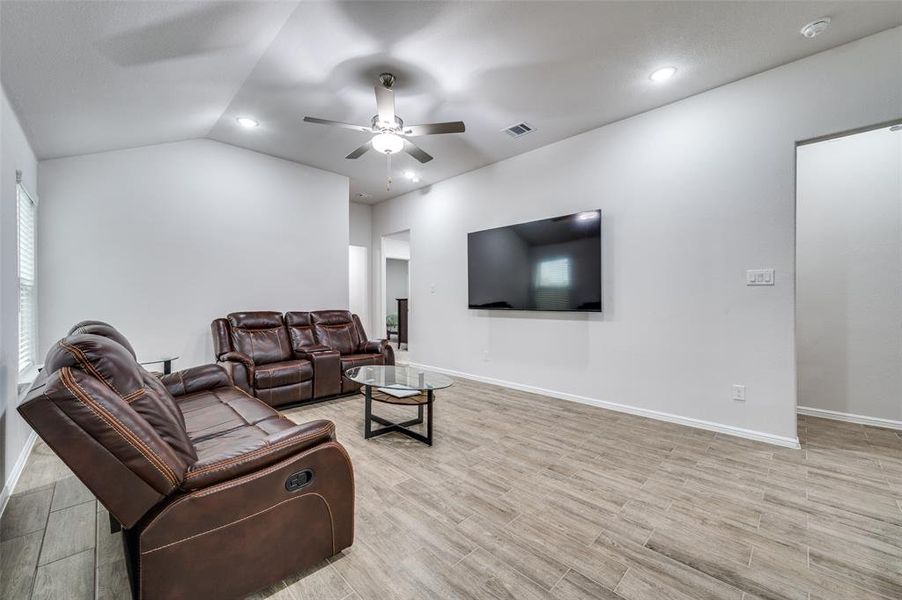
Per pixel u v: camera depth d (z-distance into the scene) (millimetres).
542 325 4234
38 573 1501
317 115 3465
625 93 3111
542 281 4141
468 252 4965
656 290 3383
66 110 2605
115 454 1104
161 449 1187
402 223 6207
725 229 3023
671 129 3281
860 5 2178
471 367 5031
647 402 3441
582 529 1800
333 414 3518
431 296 5598
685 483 2230
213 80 2748
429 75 2807
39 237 3219
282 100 3174
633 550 1654
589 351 3840
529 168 4340
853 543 1702
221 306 4160
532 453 2650
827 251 3400
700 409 3152
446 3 2088
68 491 2141
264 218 4477
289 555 1430
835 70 2578
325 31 2293
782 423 2793
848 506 1991
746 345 2941
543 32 2352
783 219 2783
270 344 4094
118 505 1119
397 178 5340
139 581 1150
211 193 4086
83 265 3406
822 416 3420
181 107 3068
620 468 2426
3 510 1946
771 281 2836
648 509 1966
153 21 1970
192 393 2684
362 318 6902
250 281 4371
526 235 4285
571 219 3889
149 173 3730
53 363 1193
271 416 2174
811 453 2645
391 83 2846
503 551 1644
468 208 5062
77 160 3387
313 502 1487
